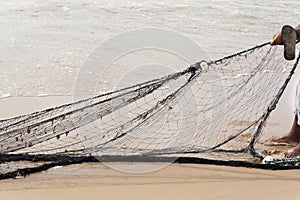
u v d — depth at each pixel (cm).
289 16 2162
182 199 654
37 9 2034
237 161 754
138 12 2080
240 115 951
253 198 660
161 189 675
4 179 691
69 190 666
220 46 1571
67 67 1290
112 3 2220
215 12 2153
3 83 1158
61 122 795
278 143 870
